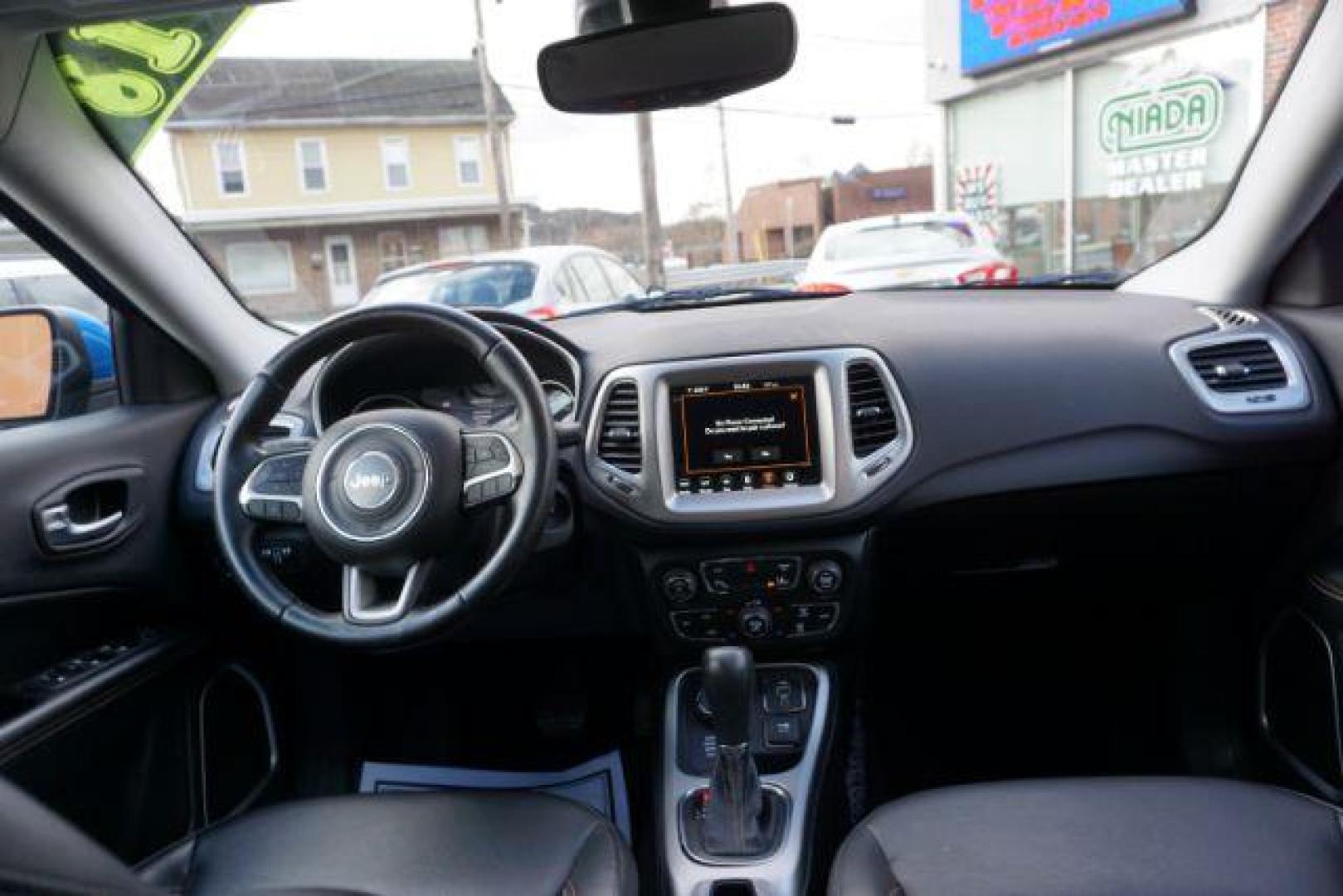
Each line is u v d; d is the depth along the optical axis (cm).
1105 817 135
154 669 190
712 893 178
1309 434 190
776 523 193
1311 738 195
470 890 134
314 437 192
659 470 195
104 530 187
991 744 235
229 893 134
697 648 204
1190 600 225
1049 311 214
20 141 185
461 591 145
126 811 183
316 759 231
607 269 528
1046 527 202
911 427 193
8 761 156
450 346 196
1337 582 184
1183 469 193
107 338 218
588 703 240
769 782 193
